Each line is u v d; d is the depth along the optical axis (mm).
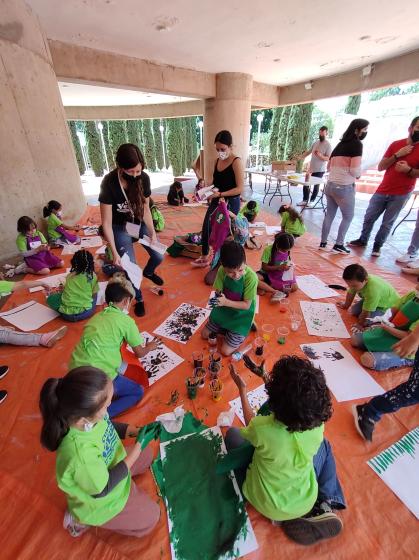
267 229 4988
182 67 6352
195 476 1369
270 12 3744
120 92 8297
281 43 4879
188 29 4293
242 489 1245
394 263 3701
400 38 4645
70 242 4367
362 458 1443
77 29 4324
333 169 3621
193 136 14680
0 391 1814
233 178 3092
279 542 1146
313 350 2148
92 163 15359
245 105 7230
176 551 1128
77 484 927
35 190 4145
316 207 6672
